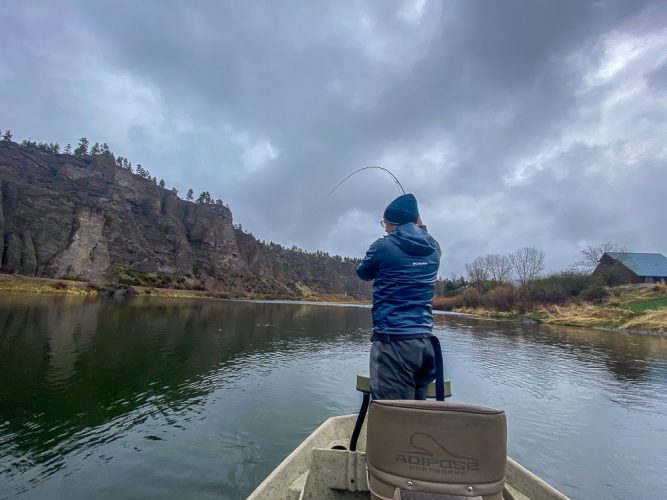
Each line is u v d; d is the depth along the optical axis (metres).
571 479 6.00
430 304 2.36
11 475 5.18
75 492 4.90
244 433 7.05
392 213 2.61
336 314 50.97
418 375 2.27
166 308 38.81
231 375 11.37
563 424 8.38
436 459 1.53
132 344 15.22
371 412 1.66
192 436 6.78
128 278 84.12
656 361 16.42
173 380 10.34
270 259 175.38
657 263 60.06
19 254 62.25
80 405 7.92
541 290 51.81
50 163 97.12
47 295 44.06
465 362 15.48
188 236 130.88
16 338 14.49
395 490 1.56
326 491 2.43
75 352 12.80
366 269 2.49
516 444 7.29
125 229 95.31
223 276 124.31
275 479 2.89
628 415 9.05
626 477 6.07
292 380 11.14
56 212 72.31
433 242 2.49
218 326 24.83
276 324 29.48
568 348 20.33
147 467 5.61
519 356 17.33
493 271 87.50
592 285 49.50
